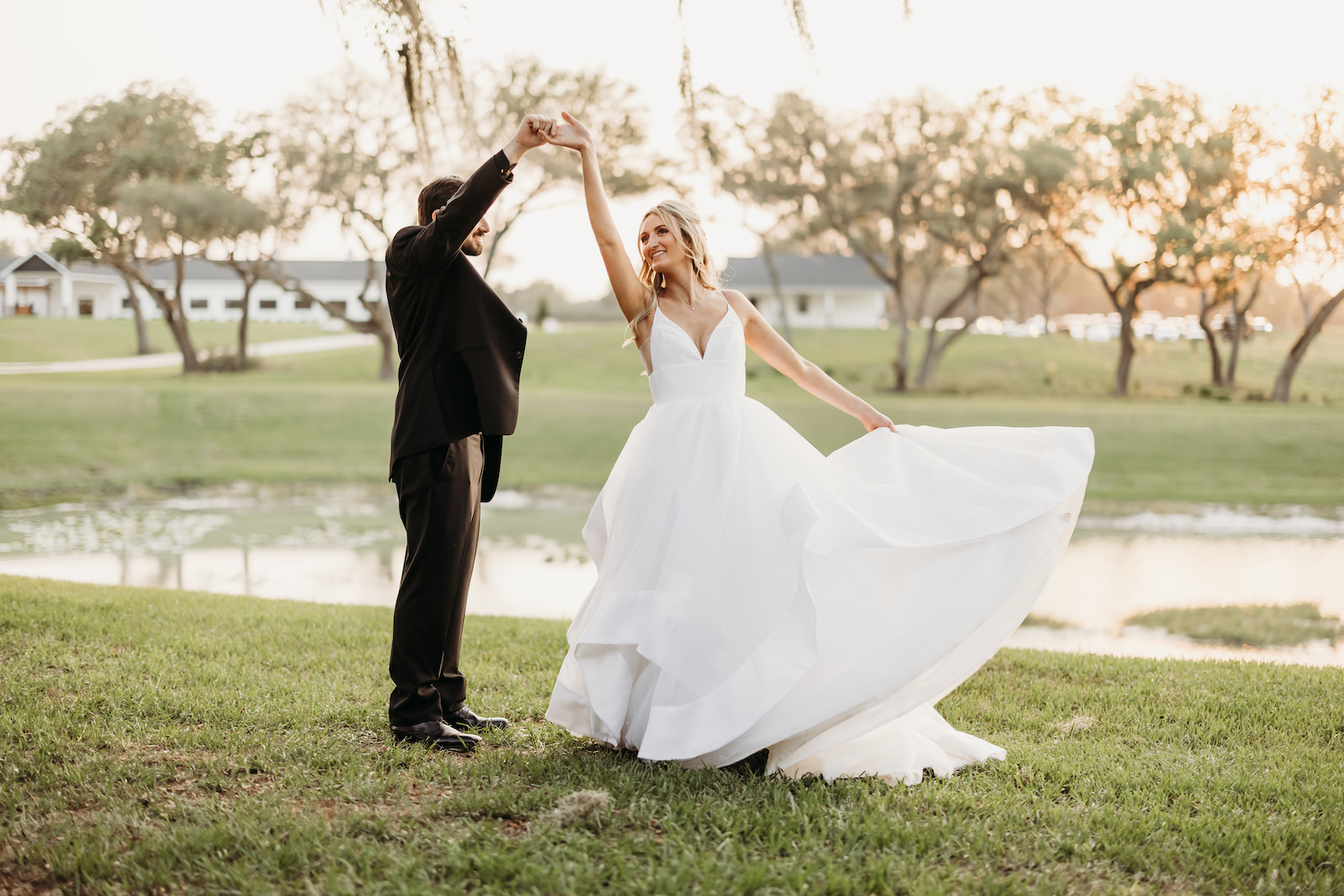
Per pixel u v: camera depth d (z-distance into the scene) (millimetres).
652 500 3186
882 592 3107
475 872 2289
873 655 3004
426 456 3334
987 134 34062
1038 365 39469
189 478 20969
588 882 2221
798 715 2912
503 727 3570
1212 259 31234
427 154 5379
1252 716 3980
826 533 3041
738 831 2500
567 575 10562
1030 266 50719
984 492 3279
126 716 3549
